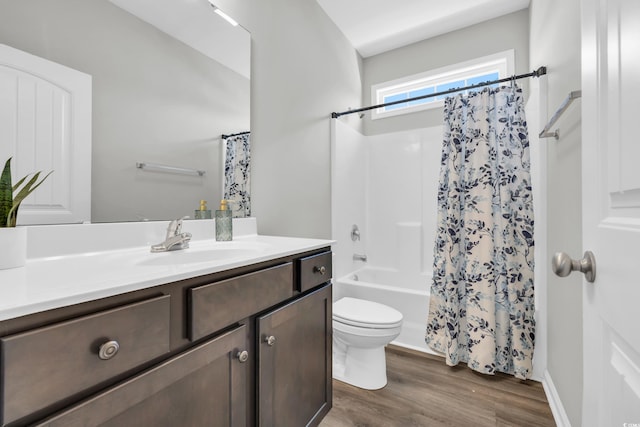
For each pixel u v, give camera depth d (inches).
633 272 18.4
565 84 53.7
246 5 64.1
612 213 21.9
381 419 56.2
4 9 33.4
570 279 50.3
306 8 85.0
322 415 50.2
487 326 70.7
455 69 106.4
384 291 88.9
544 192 69.3
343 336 67.0
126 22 44.8
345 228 103.3
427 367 74.8
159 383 25.5
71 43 38.7
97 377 21.3
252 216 65.5
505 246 71.9
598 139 24.1
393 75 118.3
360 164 116.9
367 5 92.7
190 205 53.7
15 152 34.0
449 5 94.1
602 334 23.0
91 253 40.1
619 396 20.2
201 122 55.5
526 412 57.9
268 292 38.7
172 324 27.2
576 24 47.3
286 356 42.0
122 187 44.3
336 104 101.0
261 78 67.8
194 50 54.2
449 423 55.1
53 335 19.4
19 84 34.4
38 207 35.9
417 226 112.4
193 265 30.6
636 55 18.4
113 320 22.4
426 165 112.8
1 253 29.5
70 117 38.7
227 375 32.8
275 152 71.8
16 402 17.8
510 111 74.7
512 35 98.1
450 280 76.9
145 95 47.0
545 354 68.2
